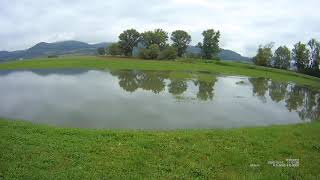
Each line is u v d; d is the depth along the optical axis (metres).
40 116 30.28
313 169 17.62
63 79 63.12
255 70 109.62
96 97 42.16
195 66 106.31
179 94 48.62
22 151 17.08
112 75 74.06
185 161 17.47
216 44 147.88
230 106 41.47
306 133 24.77
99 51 162.88
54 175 14.73
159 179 15.25
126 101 39.88
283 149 20.30
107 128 26.23
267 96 55.56
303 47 127.81
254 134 23.31
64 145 18.50
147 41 144.38
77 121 28.75
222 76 85.75
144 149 18.73
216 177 15.99
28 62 101.44
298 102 51.41
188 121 30.64
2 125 21.86
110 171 15.70
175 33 148.25
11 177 14.26
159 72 85.06
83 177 14.82
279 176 16.23
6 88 48.56
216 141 21.05
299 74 111.75
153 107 36.75
